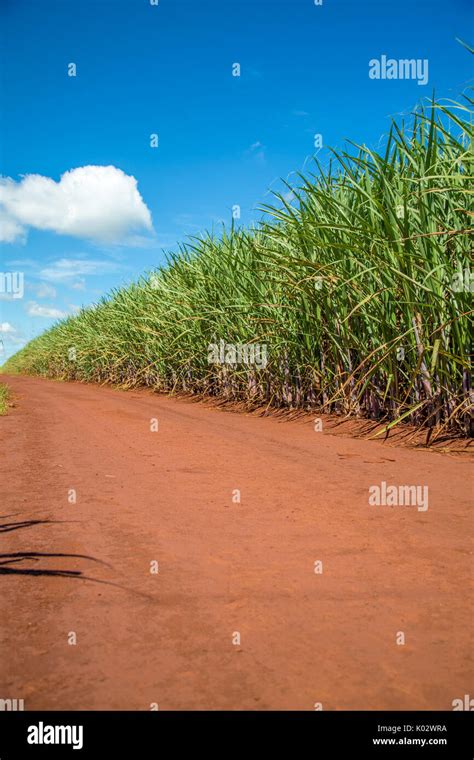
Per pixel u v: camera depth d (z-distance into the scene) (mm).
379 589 1917
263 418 6820
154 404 9266
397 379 5043
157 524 2678
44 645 1586
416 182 4473
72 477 3697
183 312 9828
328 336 6059
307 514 2807
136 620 1728
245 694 1355
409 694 1346
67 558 2248
